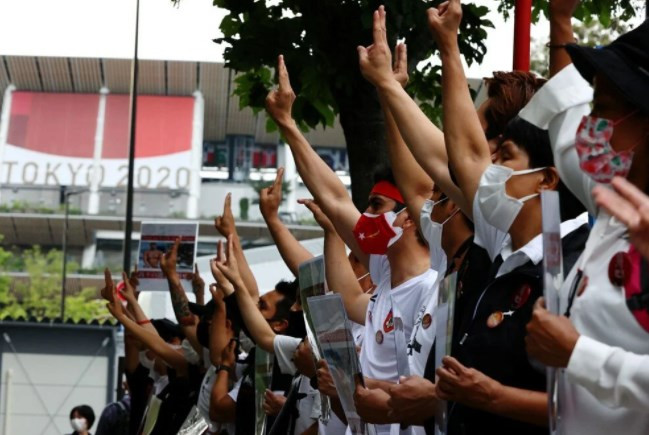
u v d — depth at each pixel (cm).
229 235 776
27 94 8462
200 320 869
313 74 880
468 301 421
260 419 681
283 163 8488
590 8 1005
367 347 545
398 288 524
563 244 398
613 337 323
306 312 531
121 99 8419
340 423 599
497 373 382
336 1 885
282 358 662
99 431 1345
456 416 400
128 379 1086
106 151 8375
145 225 1038
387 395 443
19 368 2756
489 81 464
